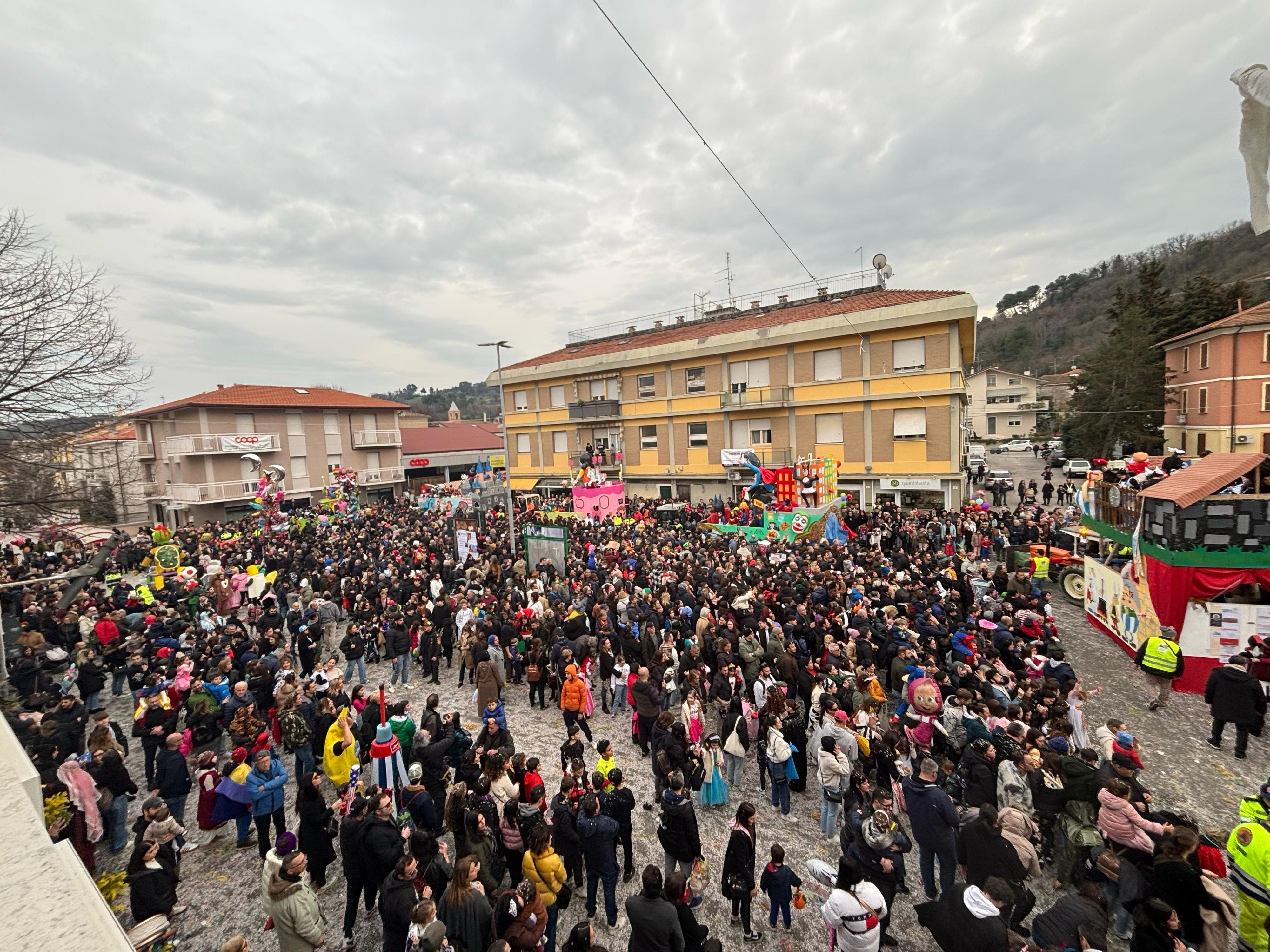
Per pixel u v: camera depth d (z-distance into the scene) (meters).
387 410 48.81
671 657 10.16
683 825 6.09
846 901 4.94
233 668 10.69
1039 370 92.12
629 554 18.22
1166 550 11.12
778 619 12.01
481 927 4.95
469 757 7.31
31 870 2.37
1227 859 6.73
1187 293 40.78
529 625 12.20
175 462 39.47
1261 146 2.35
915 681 8.18
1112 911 5.82
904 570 14.41
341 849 5.99
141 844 5.46
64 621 13.48
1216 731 8.96
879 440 27.12
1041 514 22.62
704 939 5.02
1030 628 11.00
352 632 12.66
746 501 22.53
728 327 34.06
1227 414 30.91
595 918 6.25
